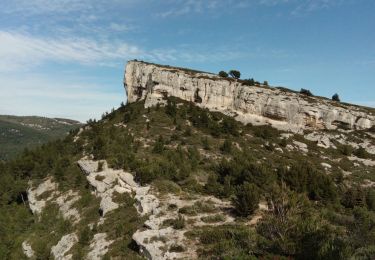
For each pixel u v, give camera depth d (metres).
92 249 35.78
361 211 36.31
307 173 49.84
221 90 94.25
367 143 79.38
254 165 49.25
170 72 100.00
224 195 42.81
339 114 86.44
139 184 47.84
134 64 111.50
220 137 76.56
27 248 45.81
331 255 19.92
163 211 37.16
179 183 48.03
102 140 66.38
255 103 89.88
